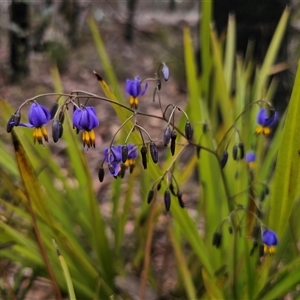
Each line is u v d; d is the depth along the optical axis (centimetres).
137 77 44
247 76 63
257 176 56
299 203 50
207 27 55
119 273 56
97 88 161
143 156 40
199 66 99
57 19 138
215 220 54
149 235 49
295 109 43
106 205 81
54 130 39
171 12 246
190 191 89
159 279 61
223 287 50
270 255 45
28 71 162
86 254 53
